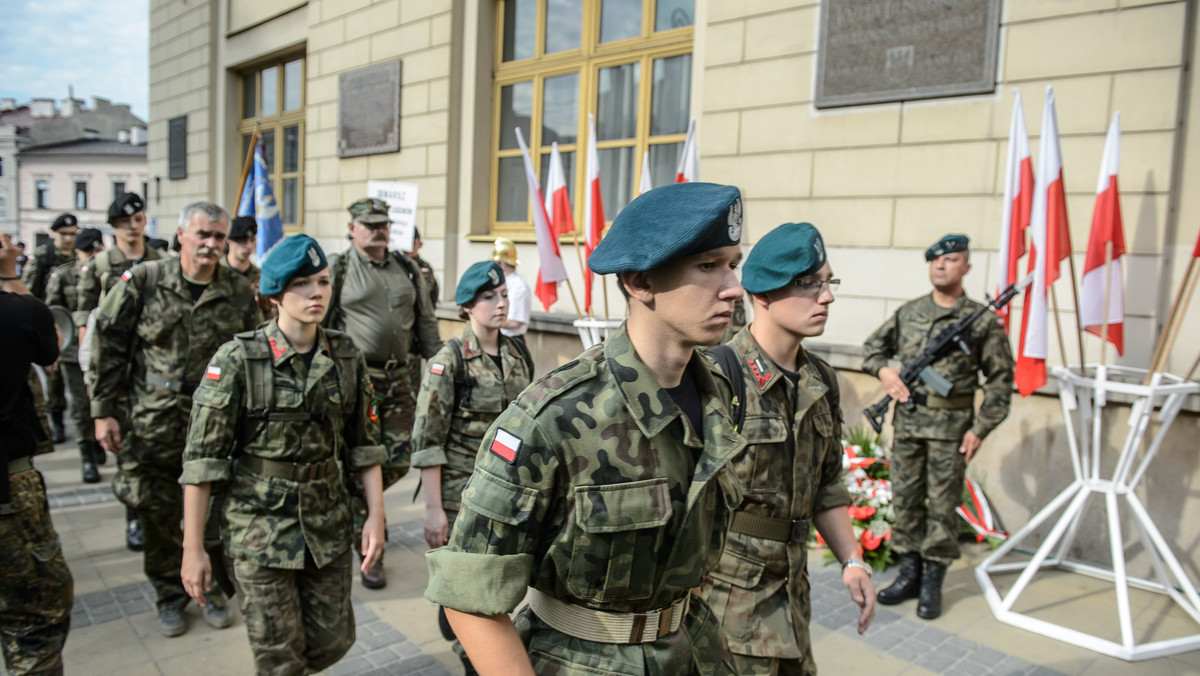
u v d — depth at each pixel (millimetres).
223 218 3764
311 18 10406
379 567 4156
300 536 2523
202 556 2520
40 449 2711
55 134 49000
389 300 4598
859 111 5609
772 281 2213
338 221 10180
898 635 3771
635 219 1296
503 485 1269
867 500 4727
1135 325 4605
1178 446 4379
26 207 47156
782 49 5977
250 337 2584
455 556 1280
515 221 8586
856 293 5672
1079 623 3924
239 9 12086
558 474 1285
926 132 5316
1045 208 4047
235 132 12602
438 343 4969
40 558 2611
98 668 3320
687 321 1287
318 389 2586
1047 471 4824
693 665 1486
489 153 8742
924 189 5336
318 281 2592
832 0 5672
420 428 3176
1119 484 3959
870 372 4398
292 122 11391
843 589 4297
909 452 4160
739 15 6215
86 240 7215
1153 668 3500
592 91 7750
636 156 7434
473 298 3293
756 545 2164
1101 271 4125
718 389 1443
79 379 5977
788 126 5973
